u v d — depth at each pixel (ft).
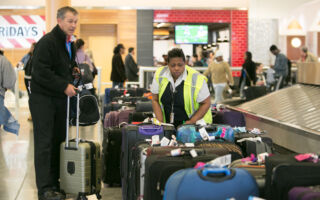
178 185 6.92
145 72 37.06
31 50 29.86
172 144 10.62
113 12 58.54
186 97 13.24
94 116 13.39
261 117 21.43
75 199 13.50
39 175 12.73
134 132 12.00
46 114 12.83
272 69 41.60
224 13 60.29
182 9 59.47
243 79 39.09
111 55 60.08
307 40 57.21
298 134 16.80
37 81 12.71
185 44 60.18
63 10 12.81
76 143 12.67
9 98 47.32
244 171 7.25
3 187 15.34
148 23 59.16
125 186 12.10
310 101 26.73
